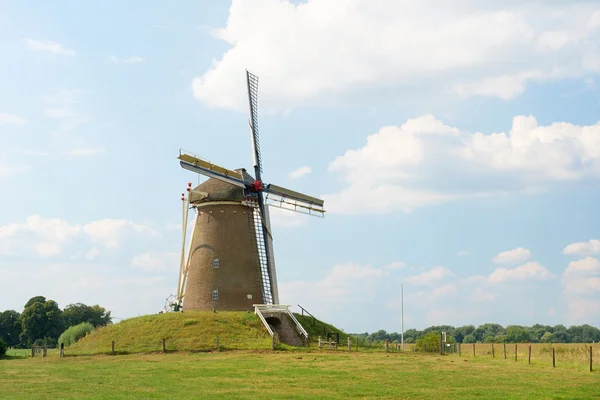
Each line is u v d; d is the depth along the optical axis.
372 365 43.00
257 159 69.38
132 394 29.48
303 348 54.84
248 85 71.31
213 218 66.81
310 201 71.94
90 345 56.81
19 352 73.12
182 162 61.31
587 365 44.03
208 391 30.50
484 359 50.00
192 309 65.44
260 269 66.75
